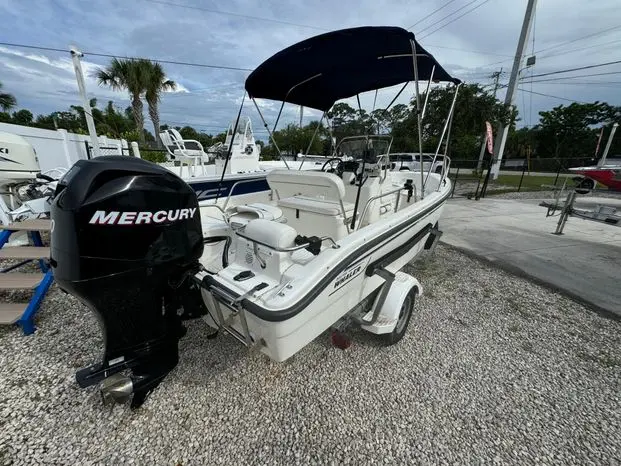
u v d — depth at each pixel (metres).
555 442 1.49
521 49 13.47
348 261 1.59
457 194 10.01
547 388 1.83
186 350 2.08
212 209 2.61
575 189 5.01
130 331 1.33
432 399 1.72
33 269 3.27
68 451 1.38
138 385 1.39
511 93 14.06
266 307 1.29
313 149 16.20
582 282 3.35
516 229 5.58
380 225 1.95
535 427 1.57
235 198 3.10
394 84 3.37
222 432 1.50
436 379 1.88
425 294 3.03
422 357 2.08
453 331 2.40
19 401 1.63
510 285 3.27
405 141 11.75
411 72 2.83
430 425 1.56
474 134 16.17
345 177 2.83
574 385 1.86
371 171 2.65
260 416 1.59
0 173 3.51
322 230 2.27
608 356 2.14
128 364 1.38
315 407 1.65
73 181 1.13
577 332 2.42
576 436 1.52
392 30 1.95
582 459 1.40
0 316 2.12
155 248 1.26
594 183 9.84
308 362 2.00
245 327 1.42
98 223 1.12
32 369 1.86
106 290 1.20
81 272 1.13
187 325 2.36
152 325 1.38
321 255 1.56
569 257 4.14
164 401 1.67
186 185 1.38
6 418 1.53
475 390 1.80
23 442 1.41
